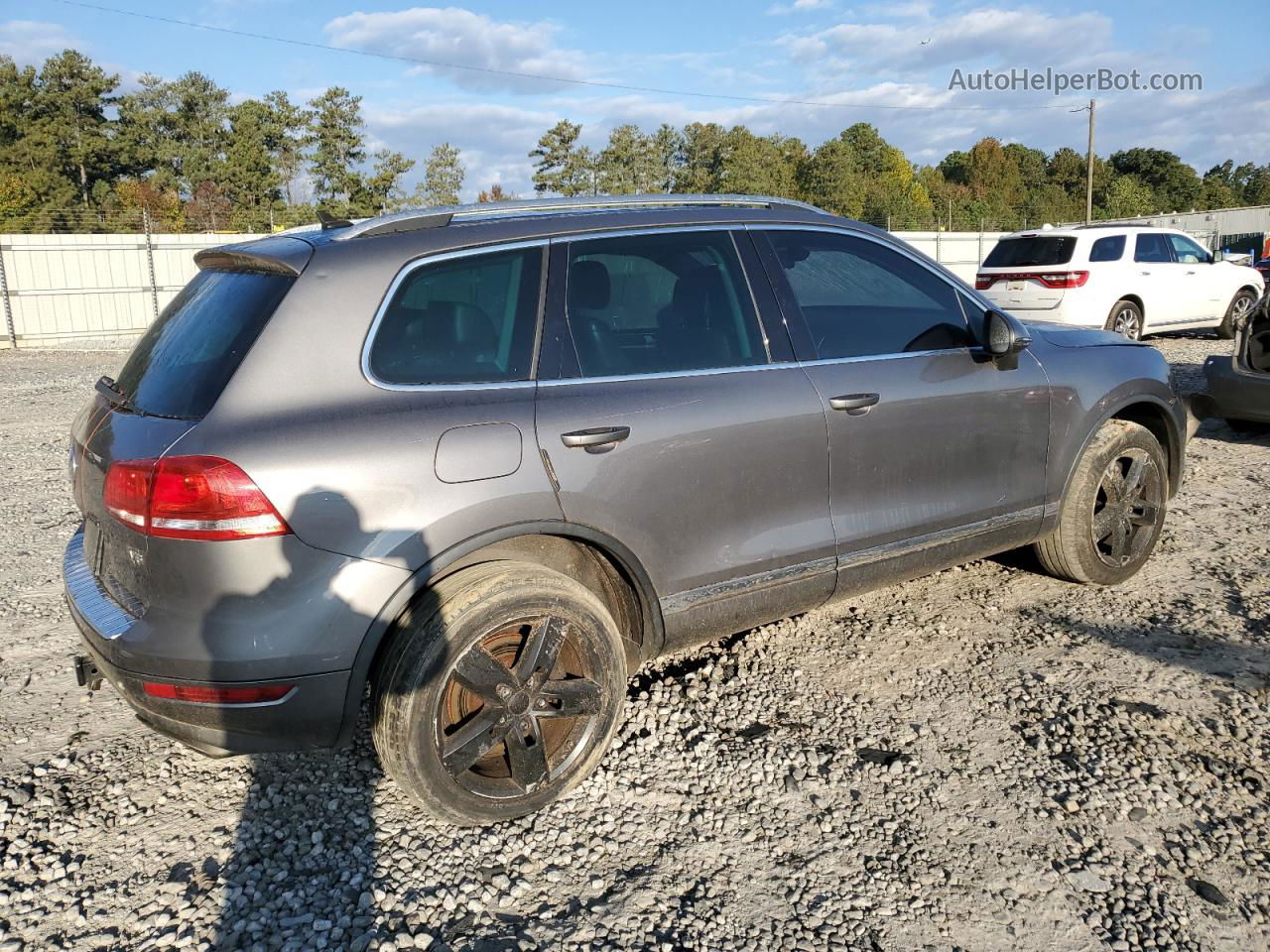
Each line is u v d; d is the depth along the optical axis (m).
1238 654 3.86
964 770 3.16
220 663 2.52
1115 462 4.43
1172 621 4.19
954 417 3.78
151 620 2.57
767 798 3.04
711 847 2.81
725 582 3.30
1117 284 12.69
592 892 2.63
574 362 3.04
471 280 2.95
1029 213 85.50
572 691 2.95
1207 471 6.75
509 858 2.78
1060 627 4.18
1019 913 2.52
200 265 3.37
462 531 2.74
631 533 3.05
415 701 2.66
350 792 3.12
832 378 3.49
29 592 4.96
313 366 2.67
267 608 2.54
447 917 2.54
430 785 2.73
